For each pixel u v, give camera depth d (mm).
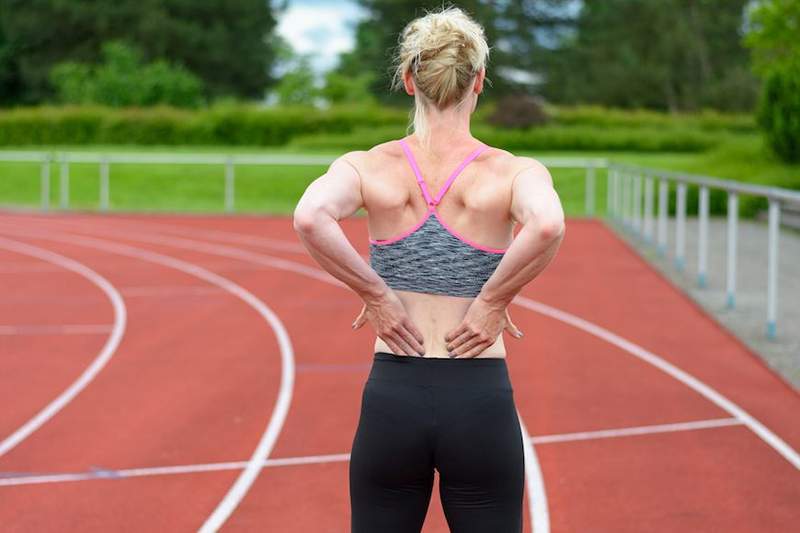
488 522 2666
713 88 63875
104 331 10281
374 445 2658
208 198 28984
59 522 4980
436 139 2711
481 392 2633
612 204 23594
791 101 24750
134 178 30609
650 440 6293
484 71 2762
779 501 5180
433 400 2625
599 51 66438
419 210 2684
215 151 35250
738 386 7727
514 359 8789
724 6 68500
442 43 2682
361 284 2576
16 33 60281
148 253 17094
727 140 35219
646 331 10094
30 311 11508
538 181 2586
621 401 7277
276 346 9445
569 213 25516
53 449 6211
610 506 5109
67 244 18391
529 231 2479
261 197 29375
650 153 35375
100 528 4898
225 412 7086
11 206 25938
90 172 31203
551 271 14656
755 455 5965
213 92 61219
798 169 24188
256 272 14781
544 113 36375
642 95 65188
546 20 63781
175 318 11023
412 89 2789
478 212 2646
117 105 44312
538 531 4777
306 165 32094
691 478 5551
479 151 2693
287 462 5930
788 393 7488
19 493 5414
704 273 12422
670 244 17625
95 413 7078
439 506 5074
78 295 12719
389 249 2693
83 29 60469
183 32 59406
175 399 7465
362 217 23375
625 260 15906
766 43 34344
